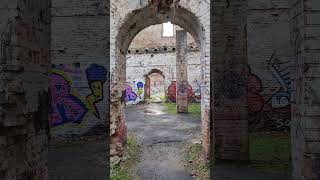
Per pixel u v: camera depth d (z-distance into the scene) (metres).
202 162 7.46
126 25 8.23
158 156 8.50
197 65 24.06
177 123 14.68
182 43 18.55
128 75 25.48
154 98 29.52
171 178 6.57
